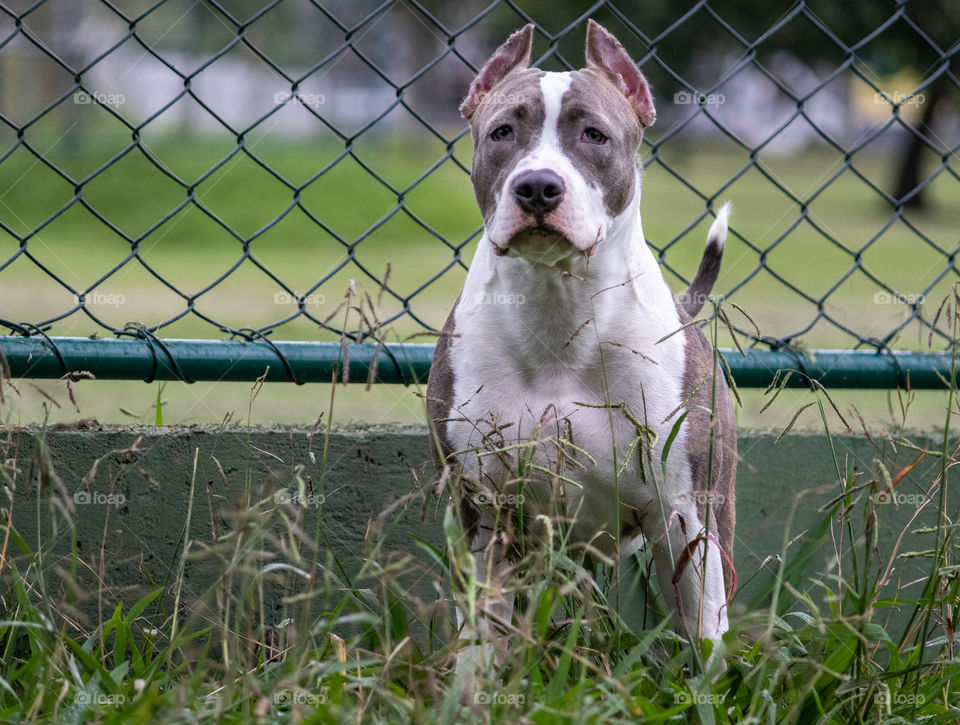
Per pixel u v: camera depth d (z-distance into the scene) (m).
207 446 3.46
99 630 2.80
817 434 3.91
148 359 3.48
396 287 11.05
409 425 3.78
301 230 15.97
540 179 2.89
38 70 19.33
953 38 14.92
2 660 2.75
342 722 2.26
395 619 2.95
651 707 2.37
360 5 24.39
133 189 16.56
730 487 3.42
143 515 3.41
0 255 13.01
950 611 2.96
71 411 5.33
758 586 3.85
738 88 21.83
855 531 3.89
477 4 19.23
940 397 5.72
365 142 27.00
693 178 27.75
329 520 3.55
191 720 2.25
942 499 2.88
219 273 12.05
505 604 3.00
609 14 14.48
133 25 3.43
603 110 3.15
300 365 3.61
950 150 4.19
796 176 28.31
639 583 3.63
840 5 14.72
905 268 13.94
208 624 3.38
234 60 25.19
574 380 3.17
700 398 3.21
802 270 13.34
